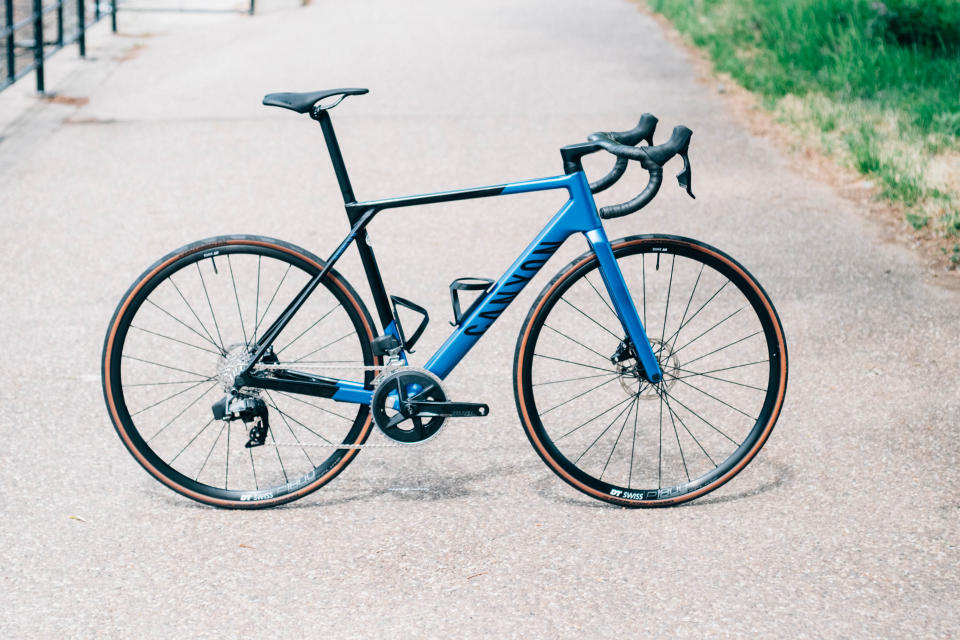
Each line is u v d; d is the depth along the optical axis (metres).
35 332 5.05
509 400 4.45
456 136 8.42
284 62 11.26
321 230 6.42
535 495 3.74
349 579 3.25
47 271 5.79
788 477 3.84
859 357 4.80
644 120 3.53
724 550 3.39
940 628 3.01
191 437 4.14
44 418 4.25
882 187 7.09
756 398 4.45
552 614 3.07
